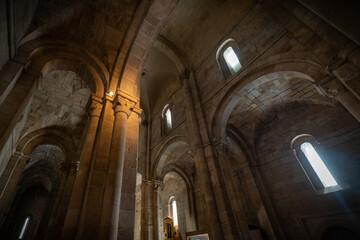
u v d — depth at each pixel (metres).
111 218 4.89
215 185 8.81
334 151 10.79
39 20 6.49
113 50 8.59
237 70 10.98
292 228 11.18
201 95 12.38
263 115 13.75
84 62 7.67
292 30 7.48
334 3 5.16
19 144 11.63
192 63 14.16
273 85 11.10
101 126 6.57
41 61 6.47
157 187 14.74
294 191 11.77
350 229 9.30
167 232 17.78
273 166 13.26
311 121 12.23
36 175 20.64
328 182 10.84
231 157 16.12
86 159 6.07
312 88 11.06
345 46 5.68
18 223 22.05
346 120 10.90
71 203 5.21
